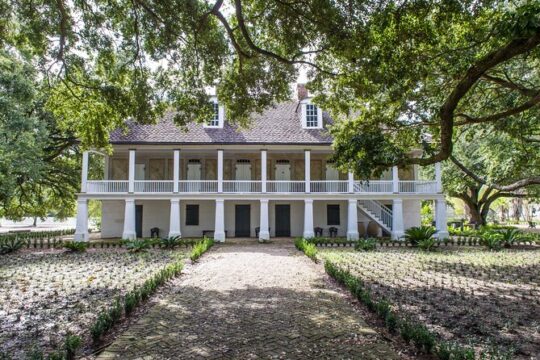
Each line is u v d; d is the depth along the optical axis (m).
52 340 6.27
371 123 12.34
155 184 26.33
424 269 13.32
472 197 38.50
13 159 20.78
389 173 28.72
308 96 28.39
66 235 33.03
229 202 28.86
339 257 16.44
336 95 13.46
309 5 9.55
